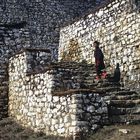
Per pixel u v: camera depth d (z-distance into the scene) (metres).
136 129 11.20
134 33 14.85
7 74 16.86
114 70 15.87
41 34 23.69
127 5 15.34
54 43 24.08
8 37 20.53
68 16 24.81
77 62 17.58
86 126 11.23
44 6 24.27
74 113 11.23
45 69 13.21
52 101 12.41
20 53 15.34
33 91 13.87
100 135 11.05
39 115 13.26
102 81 14.66
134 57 14.76
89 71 15.33
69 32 19.61
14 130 13.76
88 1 25.53
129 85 14.80
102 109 11.60
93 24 17.61
